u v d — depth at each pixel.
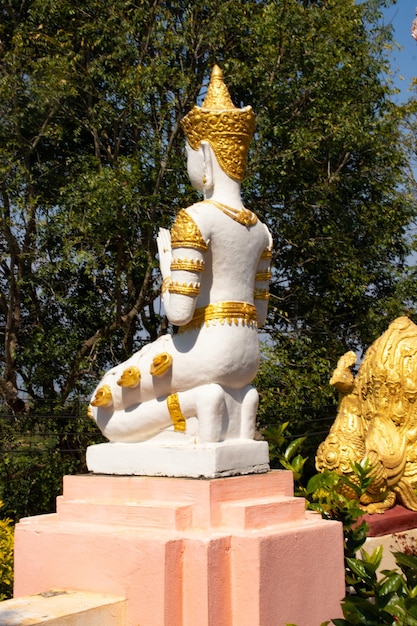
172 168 10.41
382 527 5.37
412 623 3.21
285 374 10.30
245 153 4.05
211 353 3.70
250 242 3.89
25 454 10.54
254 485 3.67
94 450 4.00
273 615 3.23
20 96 9.80
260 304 4.10
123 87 9.90
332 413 11.52
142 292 10.43
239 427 3.88
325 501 5.07
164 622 3.09
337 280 11.23
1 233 10.48
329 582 3.64
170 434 3.87
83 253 9.35
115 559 3.29
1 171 9.10
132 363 4.04
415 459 5.68
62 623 2.96
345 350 11.52
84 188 9.56
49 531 3.55
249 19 11.05
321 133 10.62
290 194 11.28
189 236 3.67
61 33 10.78
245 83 10.79
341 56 10.78
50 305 11.30
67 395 10.47
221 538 3.23
